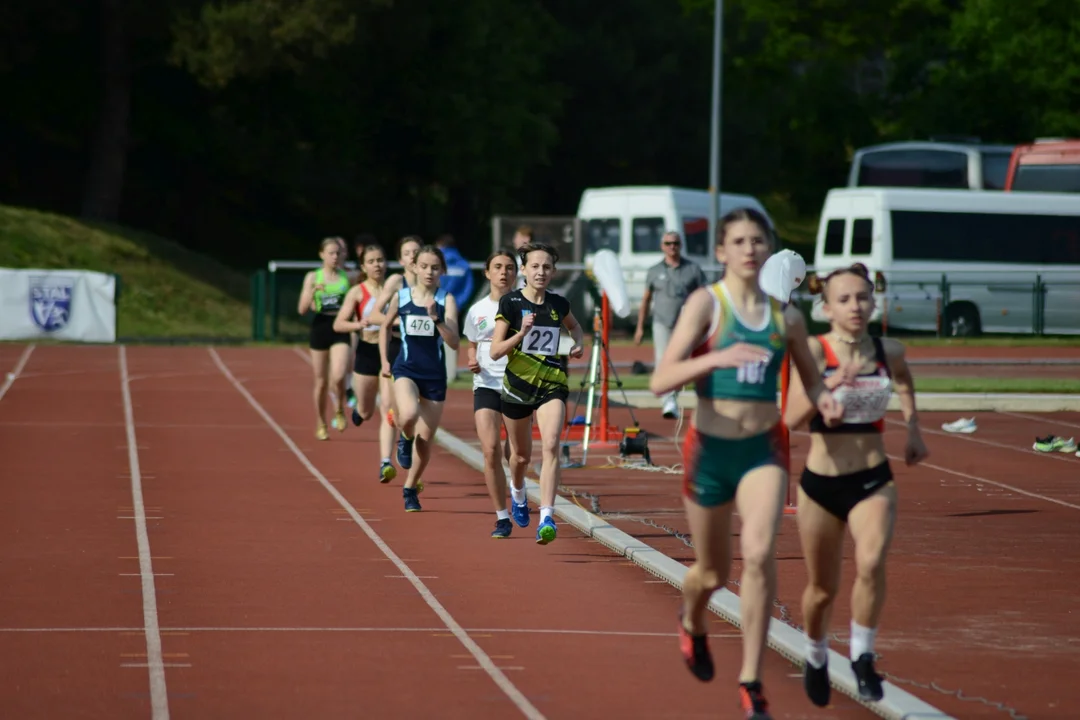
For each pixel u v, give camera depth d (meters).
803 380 19.14
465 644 23.23
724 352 18.03
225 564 29.75
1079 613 25.95
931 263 116.25
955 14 181.62
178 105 153.62
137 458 46.72
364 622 24.66
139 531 33.59
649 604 26.34
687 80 179.00
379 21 135.75
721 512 18.91
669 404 57.34
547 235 90.00
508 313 30.94
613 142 173.62
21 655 22.11
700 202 115.56
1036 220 117.06
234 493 39.62
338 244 50.72
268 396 67.88
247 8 122.94
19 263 116.62
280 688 20.50
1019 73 172.00
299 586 27.59
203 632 23.75
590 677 21.33
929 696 20.34
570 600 26.61
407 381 35.72
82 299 100.88
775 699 20.30
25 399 64.88
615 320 109.81
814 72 186.75
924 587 28.31
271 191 174.62
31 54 132.62
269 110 153.50
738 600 25.73
